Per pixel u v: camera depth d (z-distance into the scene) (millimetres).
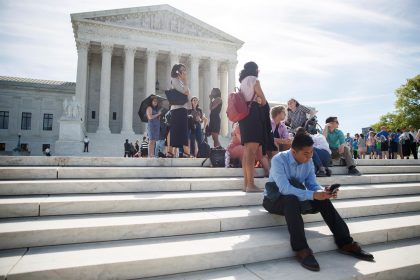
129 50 39625
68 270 2715
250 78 5246
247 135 5109
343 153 7672
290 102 8938
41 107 47438
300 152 3934
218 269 3229
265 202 4121
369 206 5070
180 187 5160
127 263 2889
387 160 9898
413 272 3453
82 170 5312
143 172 5707
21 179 5000
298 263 3428
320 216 4648
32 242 3221
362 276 3152
